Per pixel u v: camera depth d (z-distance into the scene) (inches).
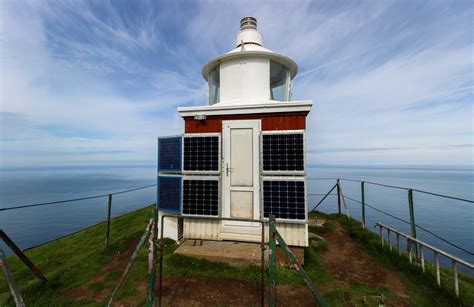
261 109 218.4
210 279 172.9
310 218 385.4
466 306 141.0
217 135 224.1
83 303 149.5
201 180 226.2
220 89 276.8
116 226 372.5
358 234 291.9
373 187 5128.0
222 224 221.9
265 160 211.8
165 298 151.2
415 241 191.2
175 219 246.7
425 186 5295.3
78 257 253.8
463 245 1541.6
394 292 164.2
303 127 208.5
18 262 251.9
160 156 255.9
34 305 147.3
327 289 169.0
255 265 186.1
